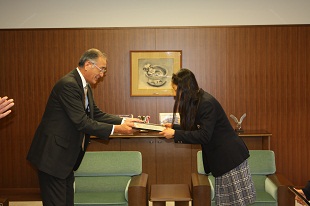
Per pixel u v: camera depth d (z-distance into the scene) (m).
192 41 5.09
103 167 3.97
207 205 3.51
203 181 3.62
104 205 3.53
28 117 5.16
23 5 5.09
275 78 5.09
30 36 5.11
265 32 5.07
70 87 2.72
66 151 2.72
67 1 5.10
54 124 2.72
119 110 5.15
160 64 5.09
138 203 3.50
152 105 5.14
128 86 5.13
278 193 3.52
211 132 2.82
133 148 4.98
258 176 4.02
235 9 5.08
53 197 2.71
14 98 5.15
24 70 5.13
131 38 5.09
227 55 5.09
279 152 5.16
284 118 5.13
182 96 2.87
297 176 5.17
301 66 5.09
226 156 2.88
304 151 5.16
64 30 5.09
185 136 2.86
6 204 3.34
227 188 2.91
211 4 5.08
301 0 5.04
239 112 5.13
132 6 5.09
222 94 5.12
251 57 5.09
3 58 5.13
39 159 2.68
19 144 5.18
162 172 4.99
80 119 2.70
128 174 3.97
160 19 5.10
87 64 2.83
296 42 5.07
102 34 5.10
